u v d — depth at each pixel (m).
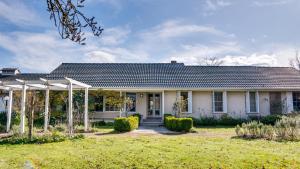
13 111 20.31
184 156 9.04
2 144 12.23
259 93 26.98
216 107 26.64
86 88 18.64
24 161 8.66
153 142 12.16
